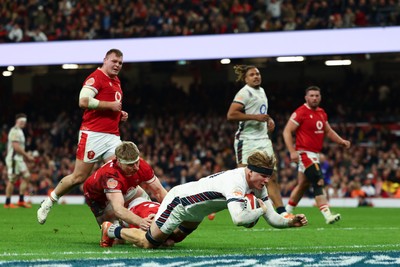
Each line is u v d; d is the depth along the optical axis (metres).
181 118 41.62
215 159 36.03
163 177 34.00
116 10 37.88
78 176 12.77
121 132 41.19
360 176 32.16
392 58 40.88
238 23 35.69
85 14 38.16
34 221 17.59
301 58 40.22
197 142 38.72
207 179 9.44
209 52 35.09
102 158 12.81
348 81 42.19
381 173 32.59
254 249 10.35
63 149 39.84
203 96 42.91
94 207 11.17
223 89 42.97
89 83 12.40
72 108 44.12
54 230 13.80
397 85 42.59
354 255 9.34
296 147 16.66
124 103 43.62
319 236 13.22
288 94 43.06
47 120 43.84
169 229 9.70
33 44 36.66
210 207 9.46
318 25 34.25
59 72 46.69
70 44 36.38
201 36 35.34
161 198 10.95
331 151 35.50
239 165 15.80
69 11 38.28
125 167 10.35
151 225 9.86
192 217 9.61
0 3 39.06
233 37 34.88
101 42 36.09
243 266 8.08
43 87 47.00
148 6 37.75
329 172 32.03
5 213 21.27
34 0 38.94
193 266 8.08
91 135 12.61
